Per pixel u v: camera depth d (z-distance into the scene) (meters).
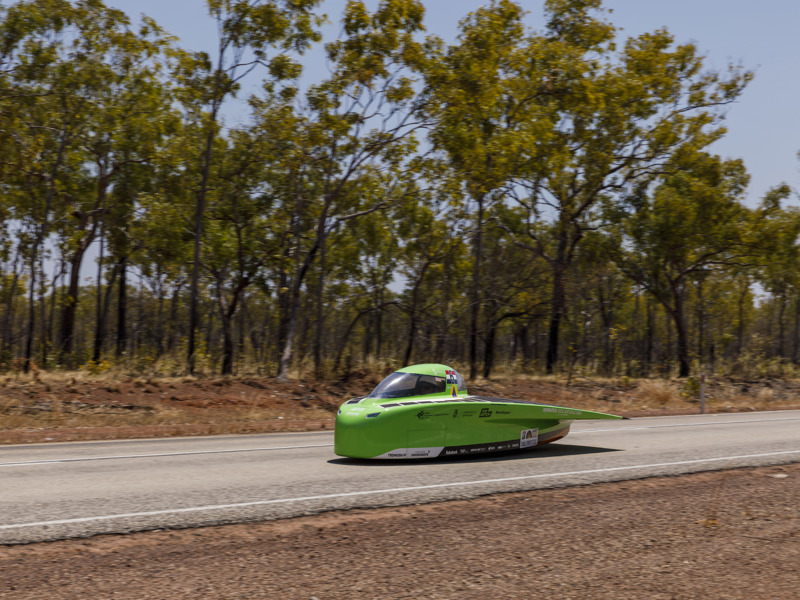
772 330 68.31
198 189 26.80
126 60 24.92
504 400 10.21
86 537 5.46
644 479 8.12
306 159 23.45
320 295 23.95
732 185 34.66
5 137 23.58
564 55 28.86
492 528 5.84
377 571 4.74
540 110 30.14
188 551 5.14
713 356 51.81
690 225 33.19
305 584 4.47
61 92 24.20
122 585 4.40
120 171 31.89
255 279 33.69
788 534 5.80
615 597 4.33
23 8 23.17
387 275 37.34
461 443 9.48
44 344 26.08
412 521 6.07
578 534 5.68
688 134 32.91
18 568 4.71
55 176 28.36
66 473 8.43
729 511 6.56
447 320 27.45
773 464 9.22
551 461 9.32
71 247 31.42
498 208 34.66
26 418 14.98
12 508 6.39
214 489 7.35
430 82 22.53
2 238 30.73
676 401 23.06
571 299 31.91
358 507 6.56
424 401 9.57
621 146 32.78
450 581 4.57
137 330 41.59
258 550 5.18
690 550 5.31
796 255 34.19
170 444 11.77
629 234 35.09
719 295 51.94
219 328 50.97
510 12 27.39
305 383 21.67
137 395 17.88
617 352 38.16
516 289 30.84
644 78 31.30
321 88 22.16
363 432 9.07
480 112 23.75
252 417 17.11
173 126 27.08
